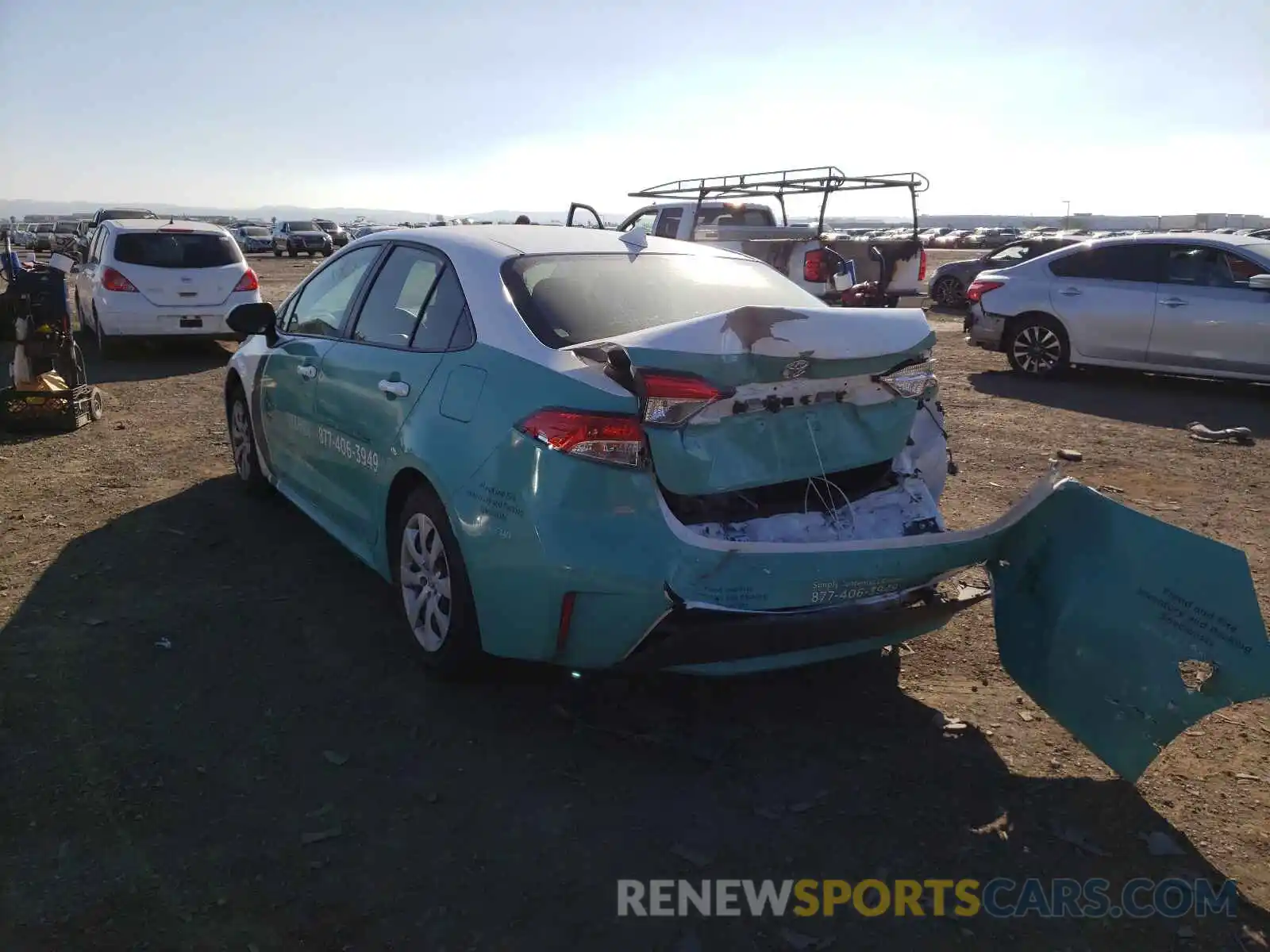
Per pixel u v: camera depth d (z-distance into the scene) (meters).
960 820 2.94
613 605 2.97
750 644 3.00
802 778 3.14
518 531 3.08
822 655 3.24
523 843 2.79
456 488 3.31
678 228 14.90
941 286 20.50
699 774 3.16
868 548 3.07
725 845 2.81
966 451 7.42
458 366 3.53
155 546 5.11
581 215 8.59
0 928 2.41
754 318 2.96
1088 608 3.13
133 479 6.38
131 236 11.56
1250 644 2.78
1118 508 3.11
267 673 3.77
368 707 3.53
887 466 3.62
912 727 3.46
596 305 3.64
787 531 3.28
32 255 30.81
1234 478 6.61
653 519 2.96
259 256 45.56
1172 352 9.76
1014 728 3.45
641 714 3.53
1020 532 3.38
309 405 4.65
